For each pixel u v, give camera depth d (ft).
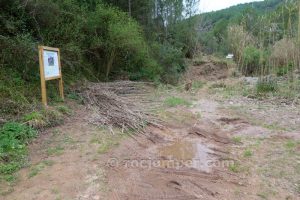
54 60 21.58
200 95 31.81
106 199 10.41
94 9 35.55
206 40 78.33
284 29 35.40
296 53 33.55
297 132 18.03
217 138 17.53
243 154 14.84
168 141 17.06
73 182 11.49
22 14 22.94
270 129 18.76
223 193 11.12
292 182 11.87
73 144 15.42
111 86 29.94
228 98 29.32
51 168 12.64
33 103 20.01
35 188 11.06
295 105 25.07
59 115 19.07
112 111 21.61
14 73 21.53
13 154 13.67
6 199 10.36
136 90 31.53
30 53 22.54
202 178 12.30
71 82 27.84
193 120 21.21
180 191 11.19
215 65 59.57
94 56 35.45
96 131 17.62
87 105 23.20
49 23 25.86
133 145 15.93
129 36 33.37
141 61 39.99
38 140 15.71
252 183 11.88
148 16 51.21
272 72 35.91
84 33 32.17
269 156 14.46
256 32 50.72
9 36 22.33
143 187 11.35
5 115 17.66
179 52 51.70
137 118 20.33
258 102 26.96
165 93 32.58
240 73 48.96
